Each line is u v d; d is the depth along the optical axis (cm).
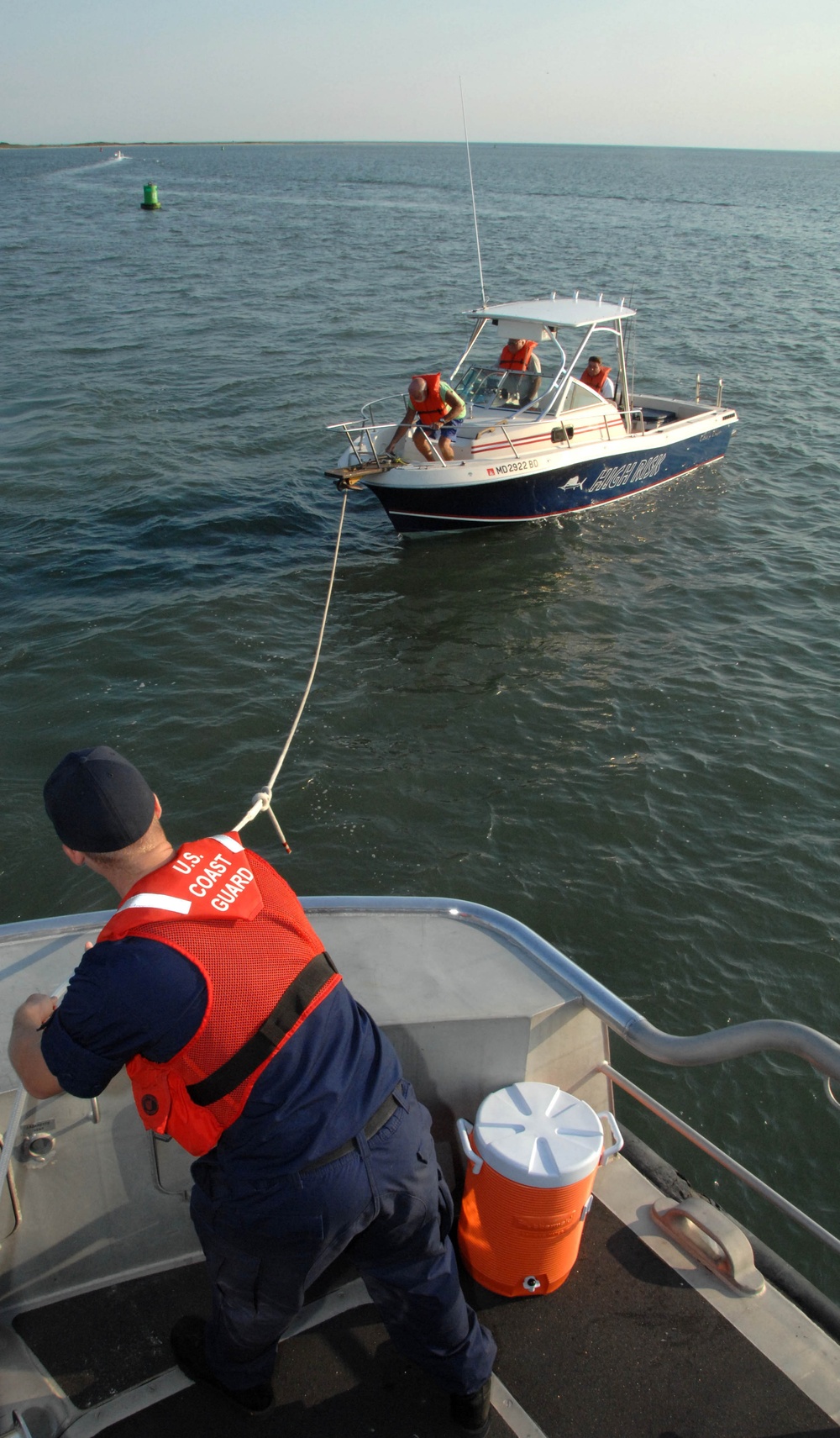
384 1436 196
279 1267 171
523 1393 203
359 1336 215
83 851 165
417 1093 235
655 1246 233
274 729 864
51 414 1714
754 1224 483
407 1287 183
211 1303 218
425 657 988
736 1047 190
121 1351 209
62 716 874
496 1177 208
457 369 1335
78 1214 213
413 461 1224
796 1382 205
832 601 1107
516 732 869
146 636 999
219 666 954
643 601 1109
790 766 819
